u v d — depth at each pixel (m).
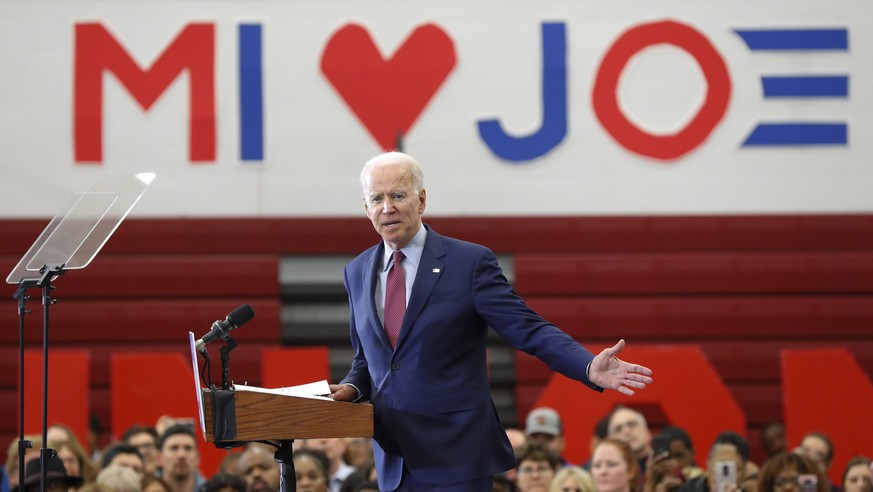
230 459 22.80
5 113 31.78
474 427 11.71
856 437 28.52
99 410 31.36
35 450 20.91
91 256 14.43
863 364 31.81
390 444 11.77
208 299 31.94
